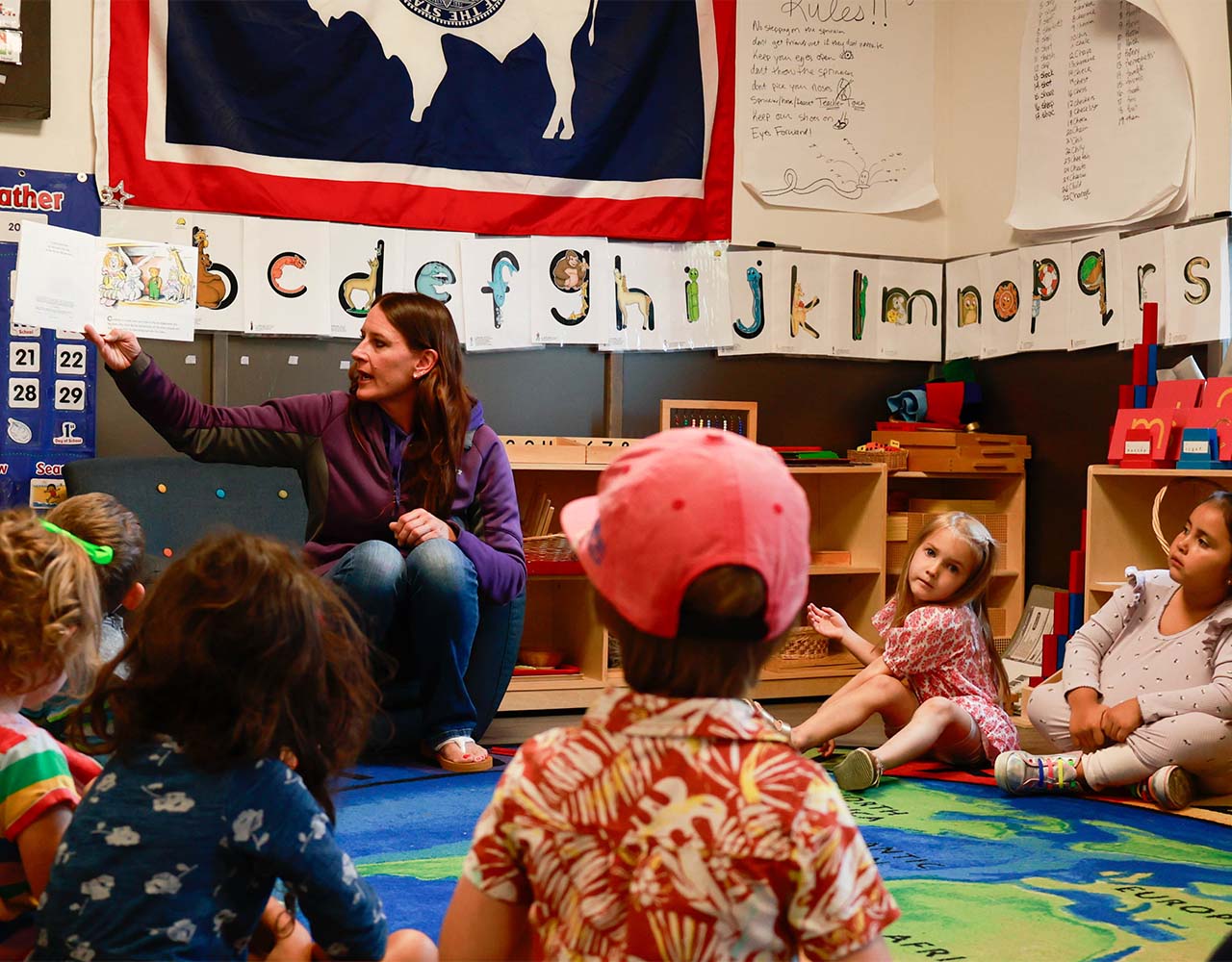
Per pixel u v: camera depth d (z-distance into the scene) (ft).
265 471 11.05
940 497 14.49
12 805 3.89
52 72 11.28
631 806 2.97
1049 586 13.32
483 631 9.67
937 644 9.32
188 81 11.66
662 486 3.02
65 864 3.43
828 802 2.97
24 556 4.09
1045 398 13.42
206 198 11.76
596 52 13.14
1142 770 8.32
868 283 14.38
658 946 2.89
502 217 12.82
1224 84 11.46
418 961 3.97
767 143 13.96
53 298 11.05
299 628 3.60
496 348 12.80
